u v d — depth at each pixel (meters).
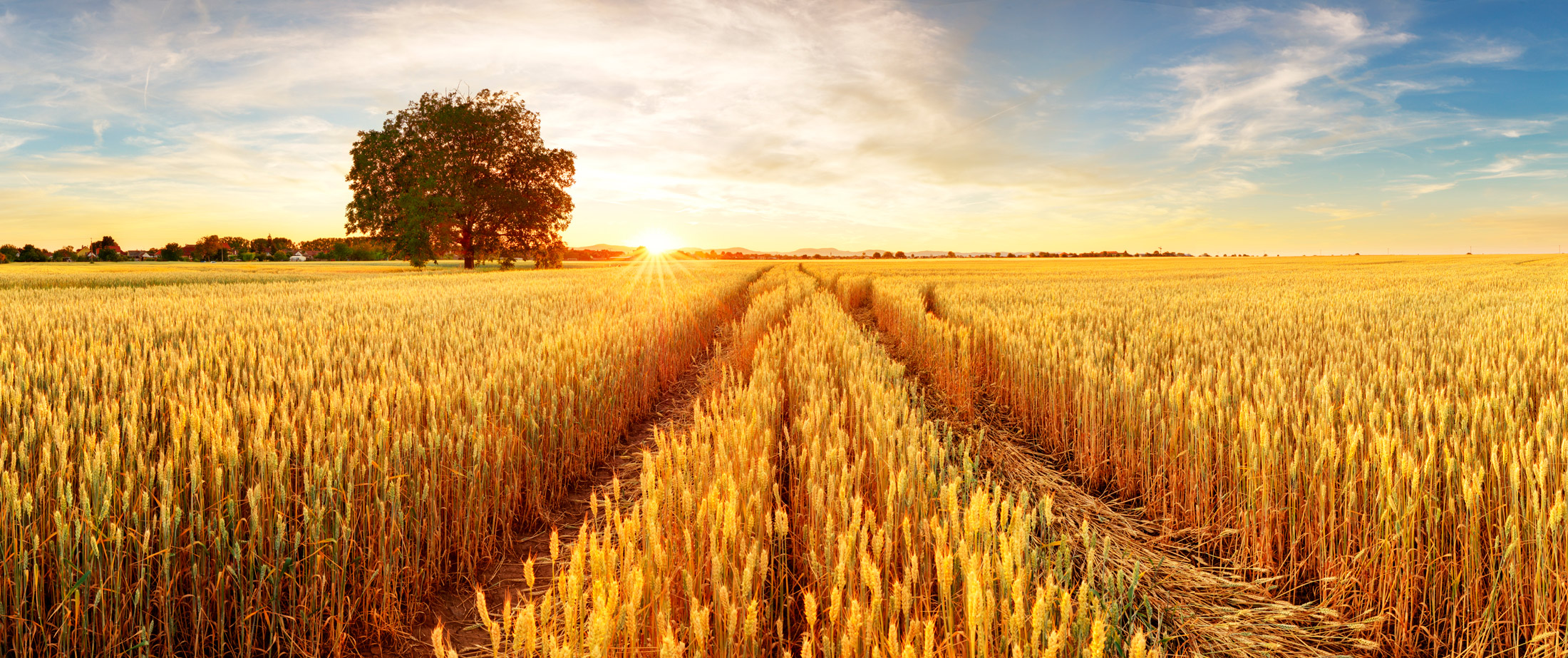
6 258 94.38
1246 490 3.29
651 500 2.08
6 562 2.09
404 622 2.74
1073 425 5.06
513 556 3.36
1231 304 10.44
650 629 1.93
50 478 2.32
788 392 4.76
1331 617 2.71
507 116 41.06
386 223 39.19
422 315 8.54
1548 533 2.34
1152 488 3.86
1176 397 3.74
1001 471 4.27
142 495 2.24
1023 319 7.99
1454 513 2.57
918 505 2.31
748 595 1.81
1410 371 4.21
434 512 2.91
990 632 1.67
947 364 6.61
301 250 107.88
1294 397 3.65
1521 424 3.14
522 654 1.95
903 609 1.84
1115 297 12.88
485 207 40.41
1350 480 2.80
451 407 3.58
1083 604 1.71
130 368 4.10
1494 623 2.41
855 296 20.62
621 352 6.03
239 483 2.54
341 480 2.64
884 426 2.96
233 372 4.18
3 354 4.31
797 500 2.68
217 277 28.88
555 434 4.20
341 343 5.68
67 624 2.13
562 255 46.34
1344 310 9.02
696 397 7.28
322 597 2.47
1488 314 7.89
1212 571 3.14
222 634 2.33
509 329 6.83
